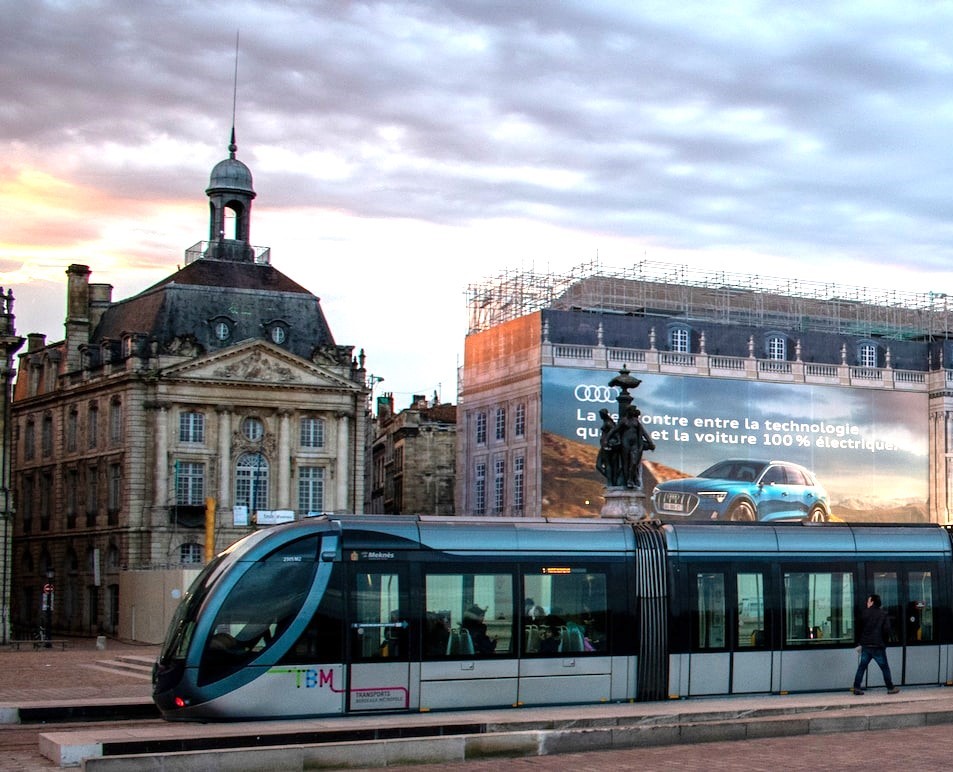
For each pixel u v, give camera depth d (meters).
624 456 51.88
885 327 113.62
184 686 29.88
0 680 49.38
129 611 84.19
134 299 98.69
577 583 33.44
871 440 106.19
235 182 99.06
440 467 125.62
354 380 96.94
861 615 36.19
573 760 26.59
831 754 26.95
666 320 101.00
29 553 106.00
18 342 81.62
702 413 100.75
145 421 92.50
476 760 26.70
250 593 30.45
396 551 31.73
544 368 97.25
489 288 111.56
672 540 34.59
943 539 37.56
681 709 31.14
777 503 101.88
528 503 98.44
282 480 94.31
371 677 31.05
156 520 91.25
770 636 35.06
